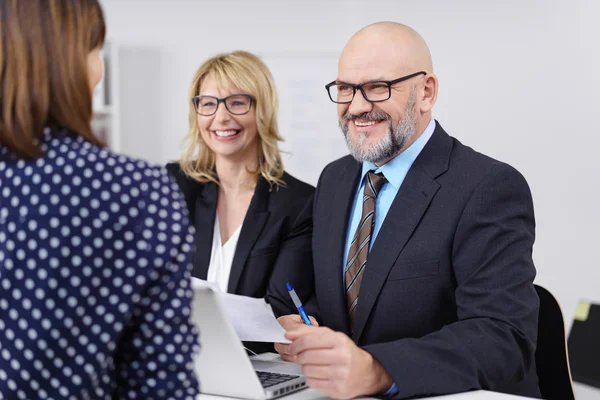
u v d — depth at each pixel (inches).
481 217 64.9
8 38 36.7
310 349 54.0
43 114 36.7
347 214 73.7
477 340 58.2
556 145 140.4
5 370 36.1
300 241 85.9
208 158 93.2
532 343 61.1
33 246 35.8
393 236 67.9
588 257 138.7
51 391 35.8
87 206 36.4
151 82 162.6
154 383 37.5
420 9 148.7
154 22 162.2
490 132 144.6
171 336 37.7
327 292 71.7
